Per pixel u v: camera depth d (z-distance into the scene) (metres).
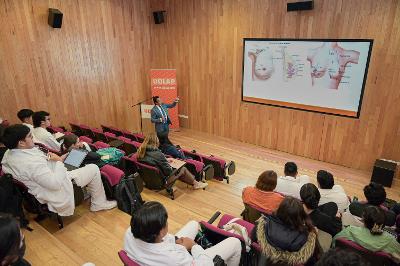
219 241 2.37
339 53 5.10
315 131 5.75
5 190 2.78
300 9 5.17
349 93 5.19
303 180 3.61
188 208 3.93
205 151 6.38
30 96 5.57
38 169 2.76
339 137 5.51
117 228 3.23
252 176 5.16
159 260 1.65
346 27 4.92
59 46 5.82
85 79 6.39
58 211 3.02
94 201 3.51
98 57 6.52
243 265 2.34
